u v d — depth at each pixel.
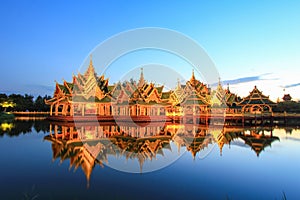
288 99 85.25
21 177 11.36
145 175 12.20
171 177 11.95
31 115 70.38
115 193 9.58
